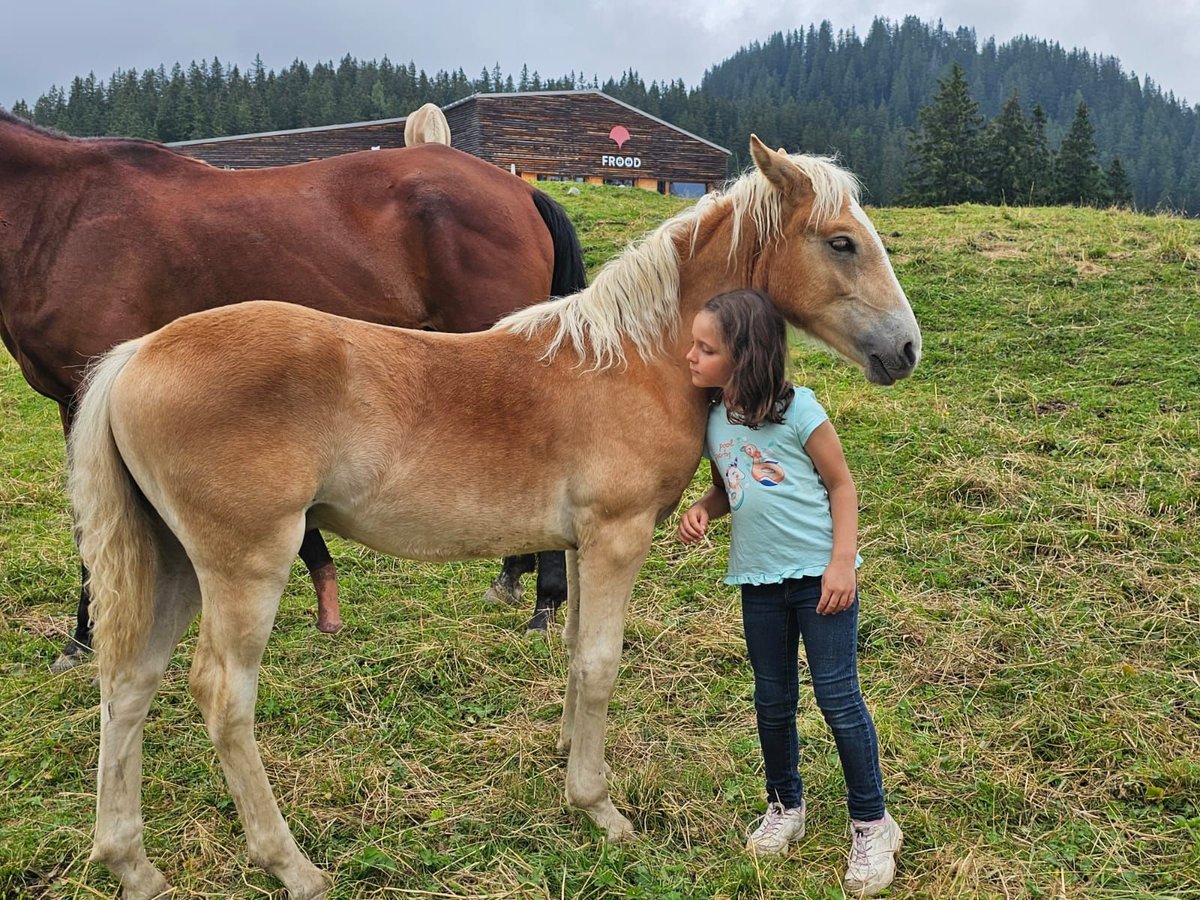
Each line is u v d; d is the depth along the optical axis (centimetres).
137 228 345
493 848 257
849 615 237
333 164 390
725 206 274
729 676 345
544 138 2128
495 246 399
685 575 421
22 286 340
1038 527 420
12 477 542
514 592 413
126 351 224
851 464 502
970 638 352
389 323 392
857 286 266
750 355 229
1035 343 637
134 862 235
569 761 261
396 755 300
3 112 344
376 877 247
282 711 324
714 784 282
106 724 228
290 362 216
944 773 282
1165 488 441
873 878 236
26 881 248
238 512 214
